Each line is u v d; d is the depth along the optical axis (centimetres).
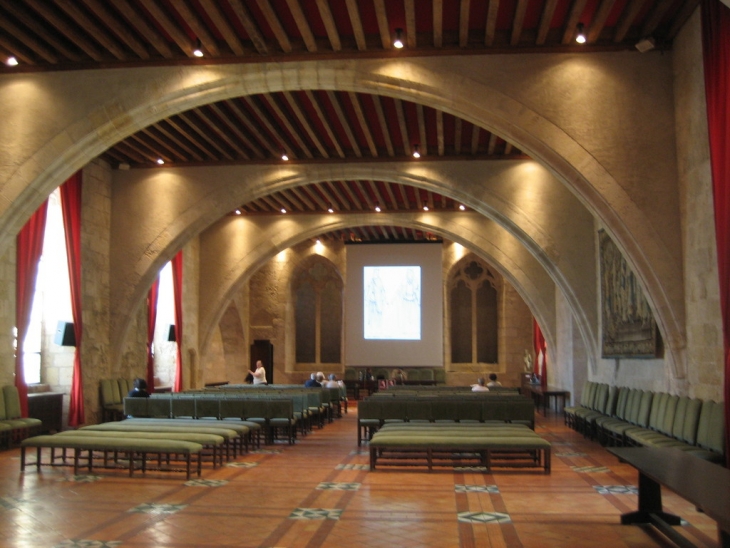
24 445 804
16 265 1149
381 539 520
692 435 780
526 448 800
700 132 830
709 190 804
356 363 2333
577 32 893
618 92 931
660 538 525
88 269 1387
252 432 1062
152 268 1473
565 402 1638
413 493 691
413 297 2334
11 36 968
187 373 1925
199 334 2006
